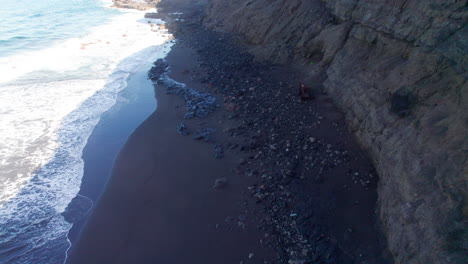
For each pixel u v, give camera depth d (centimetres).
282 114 1374
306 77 1719
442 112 720
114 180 1052
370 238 749
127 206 941
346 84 1331
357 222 802
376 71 1127
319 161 1046
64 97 1708
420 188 620
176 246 797
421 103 826
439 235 527
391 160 810
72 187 1057
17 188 1042
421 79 856
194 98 1659
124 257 779
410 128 789
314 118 1313
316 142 1150
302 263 711
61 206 974
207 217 879
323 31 1755
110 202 957
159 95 1730
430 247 534
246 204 907
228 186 988
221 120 1405
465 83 704
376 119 984
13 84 1830
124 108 1605
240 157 1126
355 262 700
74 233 875
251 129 1297
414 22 1049
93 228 868
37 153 1229
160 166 1115
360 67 1308
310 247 748
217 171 1066
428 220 564
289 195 913
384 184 829
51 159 1198
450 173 575
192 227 849
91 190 1045
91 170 1146
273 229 812
